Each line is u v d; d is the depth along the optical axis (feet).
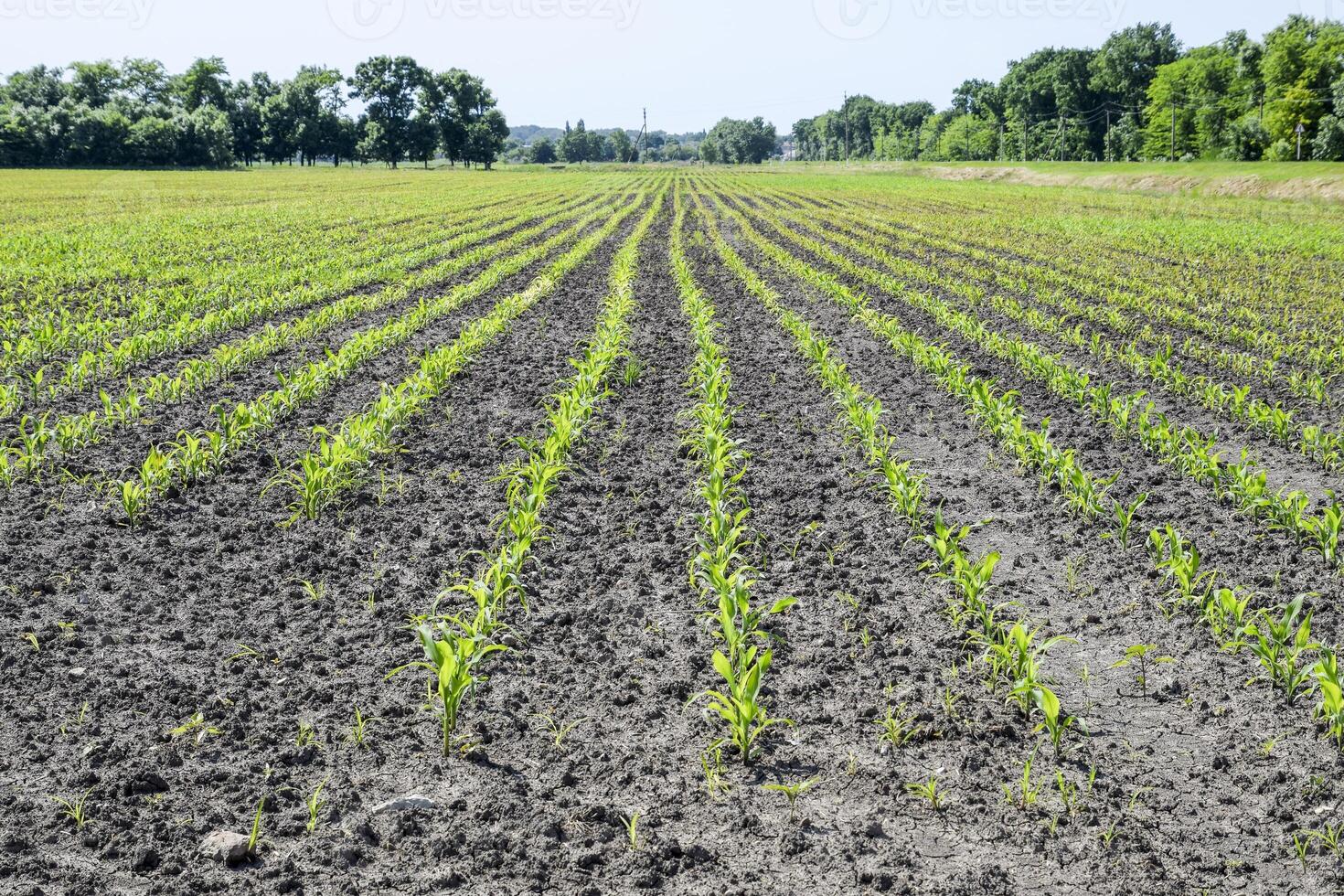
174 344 47.29
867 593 22.89
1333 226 116.06
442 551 25.11
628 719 17.90
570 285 72.38
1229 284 73.26
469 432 35.47
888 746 16.96
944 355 43.75
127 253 84.99
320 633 20.76
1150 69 382.83
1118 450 34.12
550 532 26.53
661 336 53.42
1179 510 28.32
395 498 28.66
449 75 427.74
